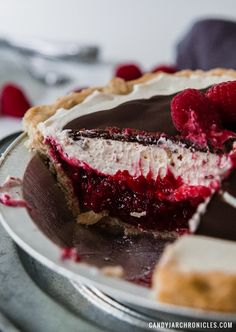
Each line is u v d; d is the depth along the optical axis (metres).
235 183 0.34
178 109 0.37
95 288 0.32
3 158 0.38
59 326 0.30
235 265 0.28
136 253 0.37
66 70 0.71
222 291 0.27
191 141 0.37
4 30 0.79
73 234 0.38
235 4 0.74
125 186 0.40
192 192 0.38
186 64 0.66
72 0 0.77
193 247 0.29
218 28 0.64
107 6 0.76
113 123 0.39
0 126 0.60
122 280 0.29
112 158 0.39
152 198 0.39
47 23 0.78
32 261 0.34
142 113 0.39
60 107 0.41
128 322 0.30
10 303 0.31
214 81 0.43
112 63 0.73
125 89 0.43
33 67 0.70
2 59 0.70
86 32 0.77
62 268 0.29
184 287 0.27
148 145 0.38
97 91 0.42
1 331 0.30
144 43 0.76
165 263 0.28
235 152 0.35
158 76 0.44
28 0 0.79
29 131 0.40
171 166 0.38
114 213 0.40
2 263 0.33
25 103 0.61
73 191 0.40
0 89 0.65
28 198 0.35
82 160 0.39
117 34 0.77
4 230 0.36
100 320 0.30
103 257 0.36
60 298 0.31
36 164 0.38
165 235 0.40
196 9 0.76
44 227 0.34
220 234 0.32
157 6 0.75
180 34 0.76
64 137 0.39
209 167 0.37
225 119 0.37
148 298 0.28
